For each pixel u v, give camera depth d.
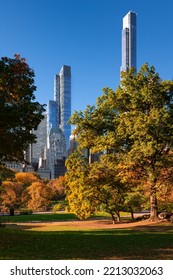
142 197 41.72
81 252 17.66
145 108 38.59
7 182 83.75
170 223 36.50
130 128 35.03
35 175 123.88
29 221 57.00
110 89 40.06
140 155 35.25
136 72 39.53
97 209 43.22
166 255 16.89
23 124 23.91
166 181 37.66
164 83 37.28
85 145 41.56
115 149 39.91
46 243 21.12
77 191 42.22
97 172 40.28
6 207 82.50
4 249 17.75
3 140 23.17
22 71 24.05
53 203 101.00
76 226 40.50
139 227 35.19
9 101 23.75
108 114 40.62
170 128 34.94
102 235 27.44
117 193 43.19
